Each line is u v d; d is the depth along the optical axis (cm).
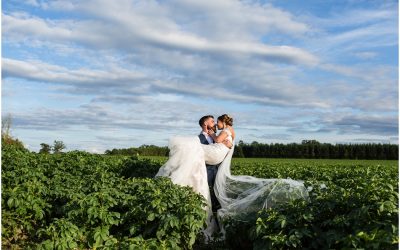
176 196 702
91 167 1080
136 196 750
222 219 764
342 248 505
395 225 520
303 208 621
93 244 643
